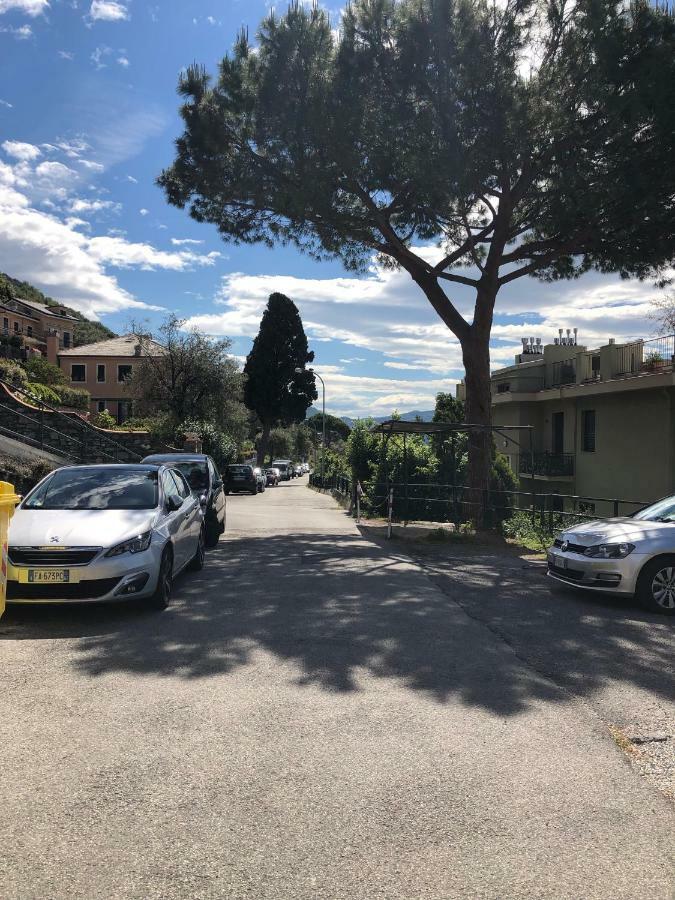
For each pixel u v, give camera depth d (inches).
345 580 357.1
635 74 448.1
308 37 518.0
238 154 566.6
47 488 321.4
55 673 201.2
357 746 152.5
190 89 564.1
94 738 155.5
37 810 123.6
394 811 124.5
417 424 589.6
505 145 474.0
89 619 266.7
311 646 230.4
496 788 133.7
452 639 241.8
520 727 164.4
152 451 1071.6
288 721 166.2
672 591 288.8
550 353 1117.7
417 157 470.0
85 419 1087.0
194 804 126.3
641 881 104.9
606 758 147.9
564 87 476.7
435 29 465.4
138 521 282.0
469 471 594.6
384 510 823.1
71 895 100.6
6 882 103.1
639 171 467.2
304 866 107.9
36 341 2381.9
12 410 808.9
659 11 461.7
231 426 1637.6
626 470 847.1
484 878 105.3
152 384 1565.0
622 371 863.7
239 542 530.3
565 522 674.2
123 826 118.5
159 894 101.0
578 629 260.2
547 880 105.0
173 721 165.6
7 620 264.2
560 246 575.8
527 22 486.3
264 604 296.2
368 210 577.3
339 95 503.2
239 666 208.2
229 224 629.9
